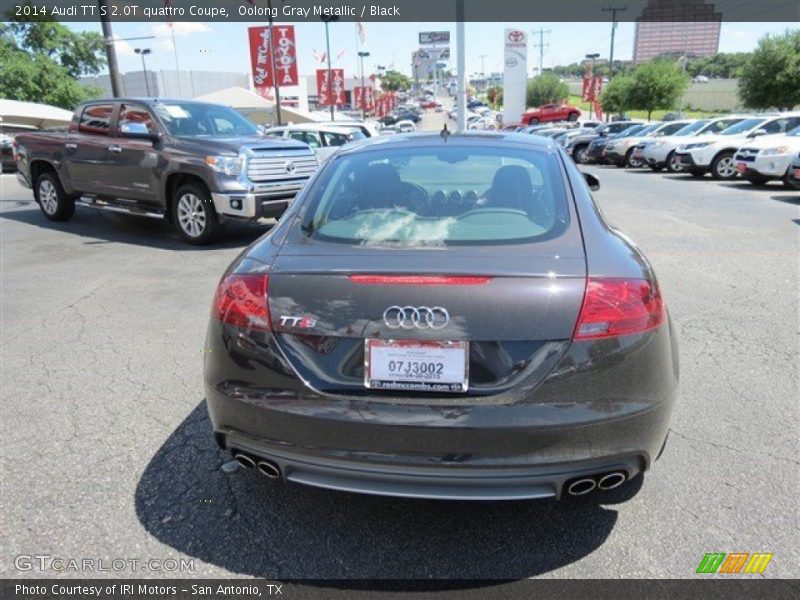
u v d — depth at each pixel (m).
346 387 2.26
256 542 2.56
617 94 51.75
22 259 8.00
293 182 8.97
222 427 2.46
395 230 2.63
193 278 6.95
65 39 47.78
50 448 3.29
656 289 2.42
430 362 2.20
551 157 3.18
